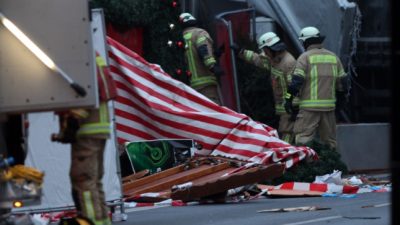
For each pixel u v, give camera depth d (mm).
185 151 39625
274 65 47750
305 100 45469
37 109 21906
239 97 50688
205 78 47500
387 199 35000
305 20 53250
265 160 40000
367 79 54531
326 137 45969
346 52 52812
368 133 48750
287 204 34406
